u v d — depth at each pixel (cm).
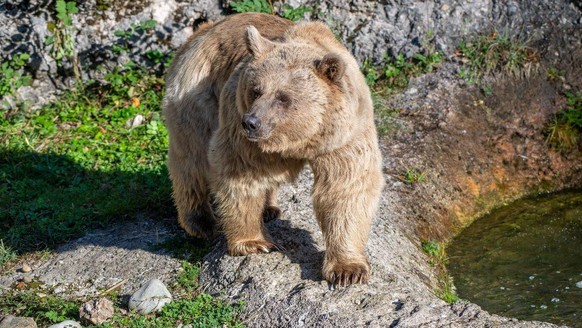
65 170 1169
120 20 1339
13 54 1323
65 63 1341
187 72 910
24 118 1298
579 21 1392
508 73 1344
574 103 1334
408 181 1141
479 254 1073
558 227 1140
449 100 1306
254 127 720
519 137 1295
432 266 1005
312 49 771
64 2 1293
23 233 1025
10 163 1191
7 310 863
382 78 1358
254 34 769
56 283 923
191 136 908
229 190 825
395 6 1379
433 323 725
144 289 837
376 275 832
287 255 862
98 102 1333
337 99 743
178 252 938
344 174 778
